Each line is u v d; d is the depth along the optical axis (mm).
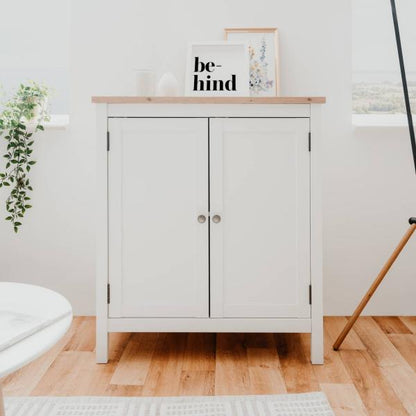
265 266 1786
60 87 2430
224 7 2258
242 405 1471
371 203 2297
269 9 2258
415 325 2197
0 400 952
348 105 2266
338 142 2279
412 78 2396
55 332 859
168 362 1797
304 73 2266
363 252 2314
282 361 1805
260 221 1778
